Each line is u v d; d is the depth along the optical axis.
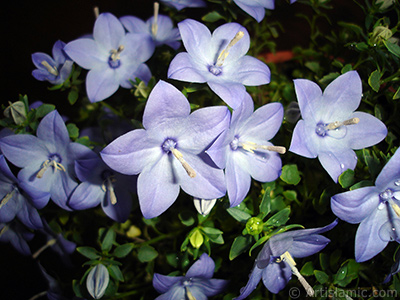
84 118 0.18
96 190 0.13
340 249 0.15
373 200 0.12
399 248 0.12
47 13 0.23
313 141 0.13
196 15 0.20
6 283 0.19
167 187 0.11
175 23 0.18
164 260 0.16
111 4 0.22
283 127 0.15
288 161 0.15
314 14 0.20
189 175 0.11
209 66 0.13
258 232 0.12
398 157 0.11
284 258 0.12
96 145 0.14
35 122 0.14
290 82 0.18
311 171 0.15
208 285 0.13
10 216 0.14
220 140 0.10
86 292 0.13
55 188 0.13
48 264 0.17
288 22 0.21
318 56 0.19
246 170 0.12
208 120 0.11
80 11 0.22
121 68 0.15
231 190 0.11
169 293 0.13
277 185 0.14
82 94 0.18
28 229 0.15
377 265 0.14
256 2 0.14
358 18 0.20
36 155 0.13
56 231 0.14
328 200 0.14
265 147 0.12
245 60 0.13
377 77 0.14
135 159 0.11
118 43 0.15
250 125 0.12
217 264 0.14
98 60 0.15
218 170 0.11
